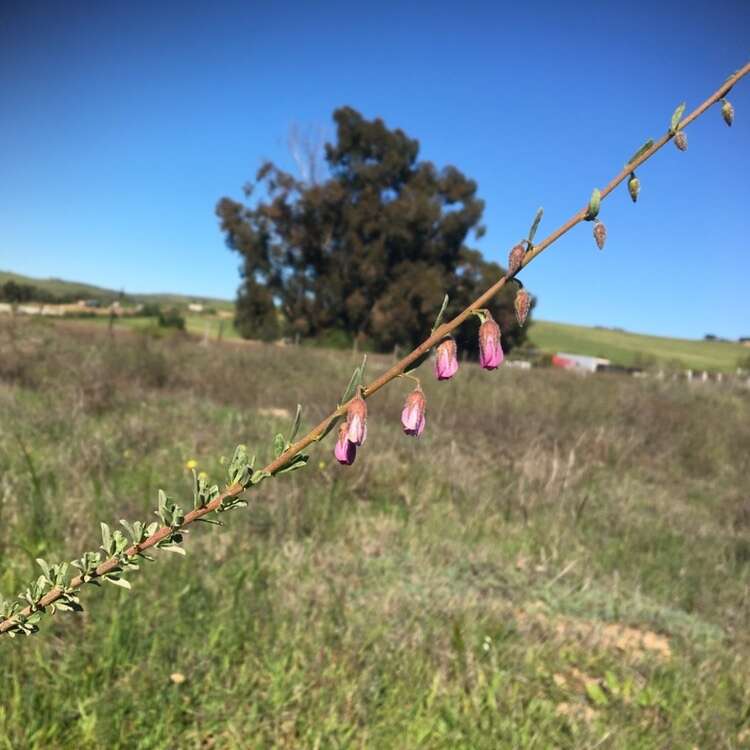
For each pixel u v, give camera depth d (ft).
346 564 14.94
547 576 16.03
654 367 63.72
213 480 19.24
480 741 9.77
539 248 4.24
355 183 132.57
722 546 20.51
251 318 135.13
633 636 13.96
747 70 4.31
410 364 4.45
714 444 37.50
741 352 252.01
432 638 12.05
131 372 40.29
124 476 19.08
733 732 10.87
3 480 15.88
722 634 14.48
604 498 23.22
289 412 35.83
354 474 20.84
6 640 9.96
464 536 17.98
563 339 236.02
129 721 9.59
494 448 28.02
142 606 11.63
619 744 10.04
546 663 12.14
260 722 9.77
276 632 11.68
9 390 30.35
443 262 134.72
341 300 132.46
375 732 9.78
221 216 134.21
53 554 12.66
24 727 8.98
